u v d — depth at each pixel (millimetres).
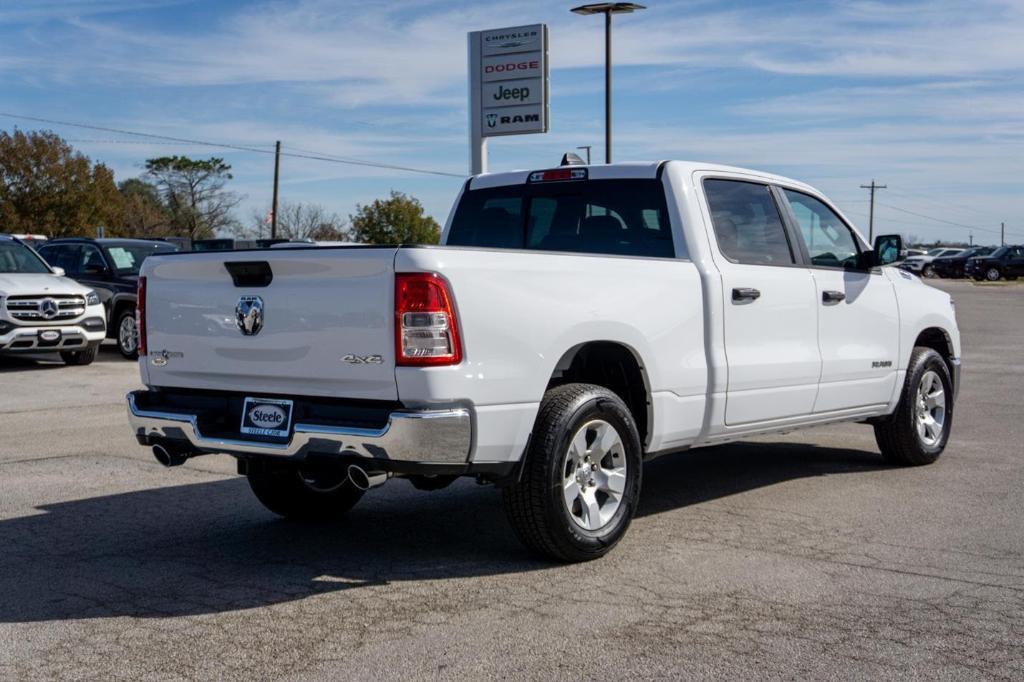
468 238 7496
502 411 5184
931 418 8430
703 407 6375
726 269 6570
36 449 9180
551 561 5645
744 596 5055
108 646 4445
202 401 5766
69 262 18953
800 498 7199
